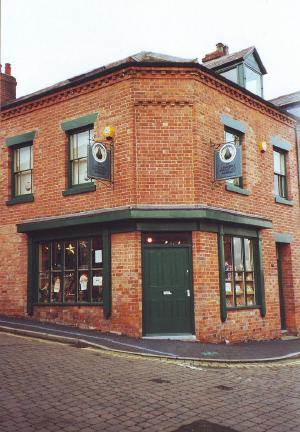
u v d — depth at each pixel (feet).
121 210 33.50
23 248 40.57
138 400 18.63
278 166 46.06
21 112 42.09
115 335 33.55
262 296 39.88
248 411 17.87
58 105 39.68
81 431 15.08
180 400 18.95
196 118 35.35
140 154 34.76
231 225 37.60
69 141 39.17
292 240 45.57
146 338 32.96
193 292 34.12
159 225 34.14
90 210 36.40
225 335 35.55
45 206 39.47
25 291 40.11
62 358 25.58
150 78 35.55
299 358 30.60
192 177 34.76
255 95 41.57
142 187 34.40
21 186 42.22
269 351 31.68
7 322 37.11
